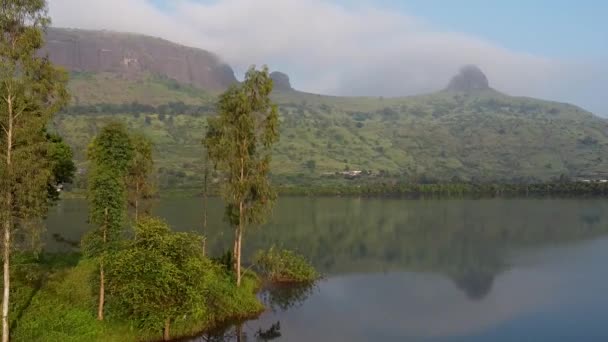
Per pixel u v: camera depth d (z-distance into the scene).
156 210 156.62
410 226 140.50
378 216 163.00
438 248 107.50
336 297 67.25
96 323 41.84
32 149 35.78
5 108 35.22
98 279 45.06
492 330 54.09
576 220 149.00
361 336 51.19
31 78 35.38
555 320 57.62
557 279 78.88
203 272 45.31
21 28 35.12
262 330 52.28
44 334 38.38
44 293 45.72
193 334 46.12
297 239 117.19
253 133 58.62
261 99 58.41
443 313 60.34
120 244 43.38
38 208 36.16
